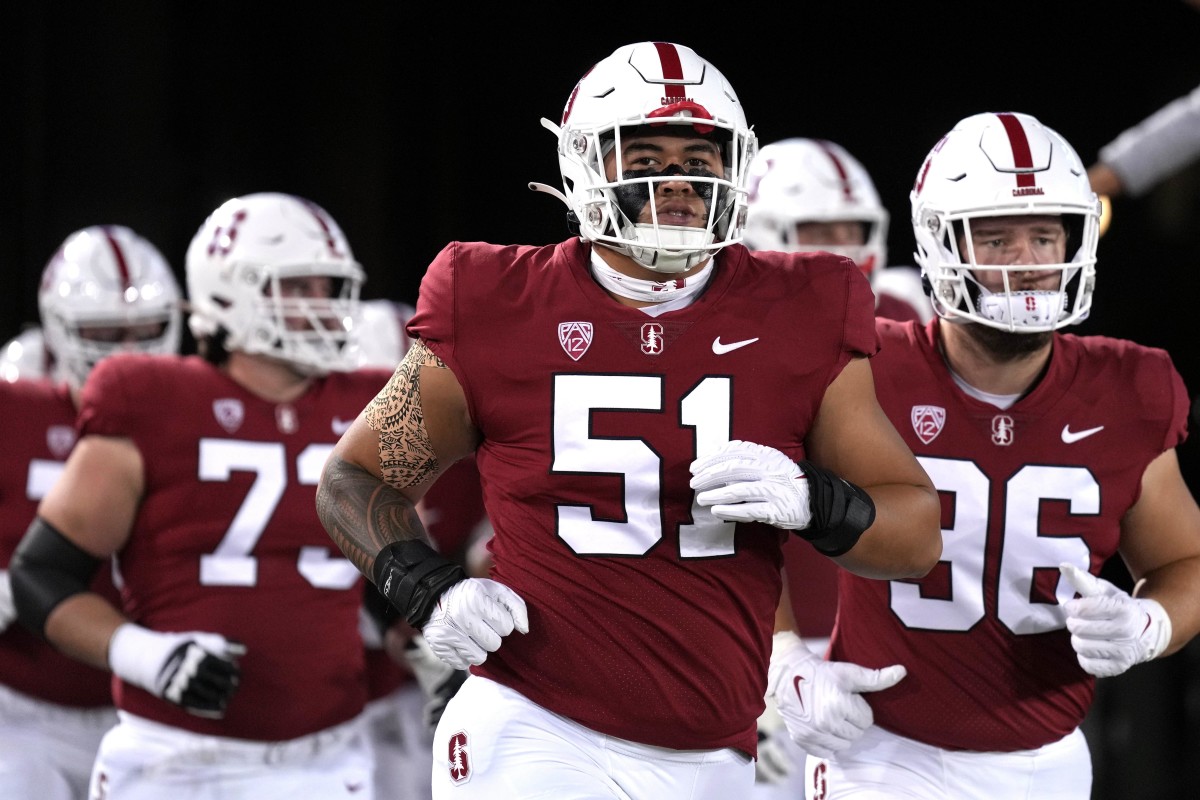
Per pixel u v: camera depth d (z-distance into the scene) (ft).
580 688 28.35
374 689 54.70
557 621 28.40
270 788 41.01
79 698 46.57
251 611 40.96
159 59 81.46
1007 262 33.14
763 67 83.92
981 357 33.55
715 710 28.60
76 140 80.74
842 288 28.94
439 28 82.58
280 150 83.05
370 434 29.66
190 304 43.93
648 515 28.19
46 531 40.75
